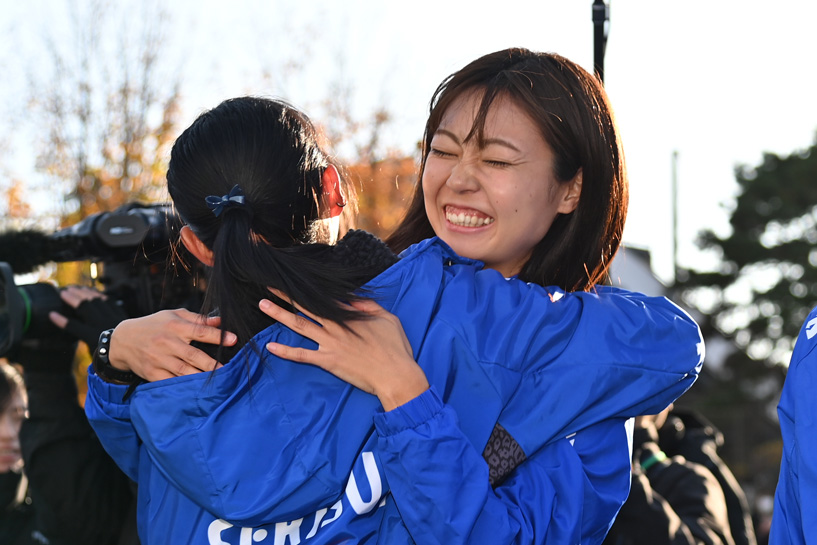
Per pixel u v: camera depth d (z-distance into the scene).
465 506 1.42
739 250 31.08
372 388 1.47
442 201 1.73
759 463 22.73
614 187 1.77
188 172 1.53
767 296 30.89
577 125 1.69
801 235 31.69
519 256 1.77
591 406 1.56
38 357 2.25
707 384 28.03
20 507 2.42
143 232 2.23
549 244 1.79
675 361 1.62
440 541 1.42
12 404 2.43
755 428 23.69
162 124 13.33
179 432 1.46
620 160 1.77
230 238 1.47
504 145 1.66
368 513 1.48
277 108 1.58
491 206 1.67
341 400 1.48
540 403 1.54
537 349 1.56
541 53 1.77
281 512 1.44
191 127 1.58
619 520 2.22
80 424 2.23
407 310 1.56
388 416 1.45
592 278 1.80
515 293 1.60
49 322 2.22
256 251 1.46
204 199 1.52
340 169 1.82
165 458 1.46
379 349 1.48
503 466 1.52
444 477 1.42
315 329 1.48
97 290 2.29
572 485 1.52
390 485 1.45
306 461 1.44
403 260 1.61
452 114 1.72
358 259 1.58
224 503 1.43
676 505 2.43
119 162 13.18
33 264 2.40
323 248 1.56
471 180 1.68
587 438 1.59
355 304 1.50
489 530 1.44
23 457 2.22
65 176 13.05
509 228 1.69
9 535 2.38
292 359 1.47
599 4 2.50
